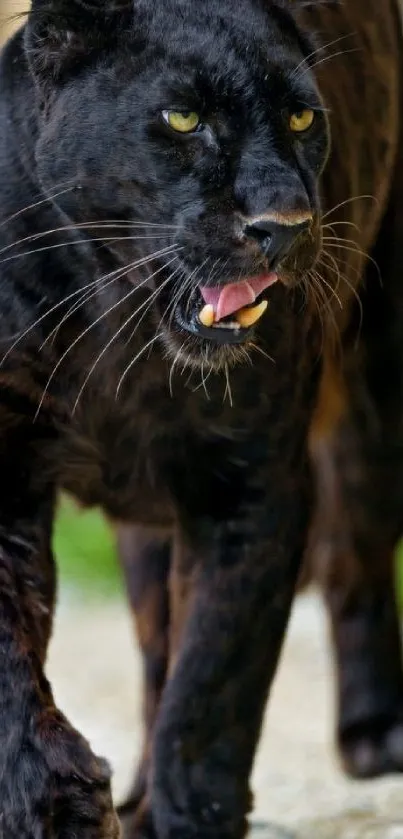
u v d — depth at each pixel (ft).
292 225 16.16
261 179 16.37
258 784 24.81
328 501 24.22
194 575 18.70
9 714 16.88
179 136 16.76
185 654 18.37
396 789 24.22
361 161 20.48
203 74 16.62
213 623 18.31
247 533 18.43
